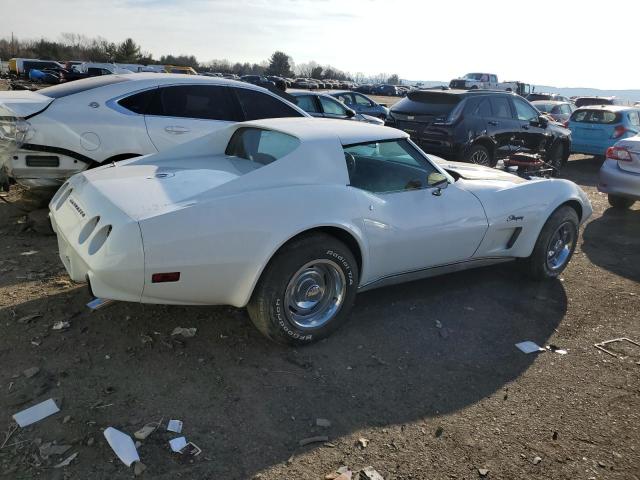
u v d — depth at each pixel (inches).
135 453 94.5
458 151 369.4
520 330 155.2
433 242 153.9
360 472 95.3
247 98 250.8
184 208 114.1
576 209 197.5
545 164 277.7
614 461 103.0
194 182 130.2
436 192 157.0
